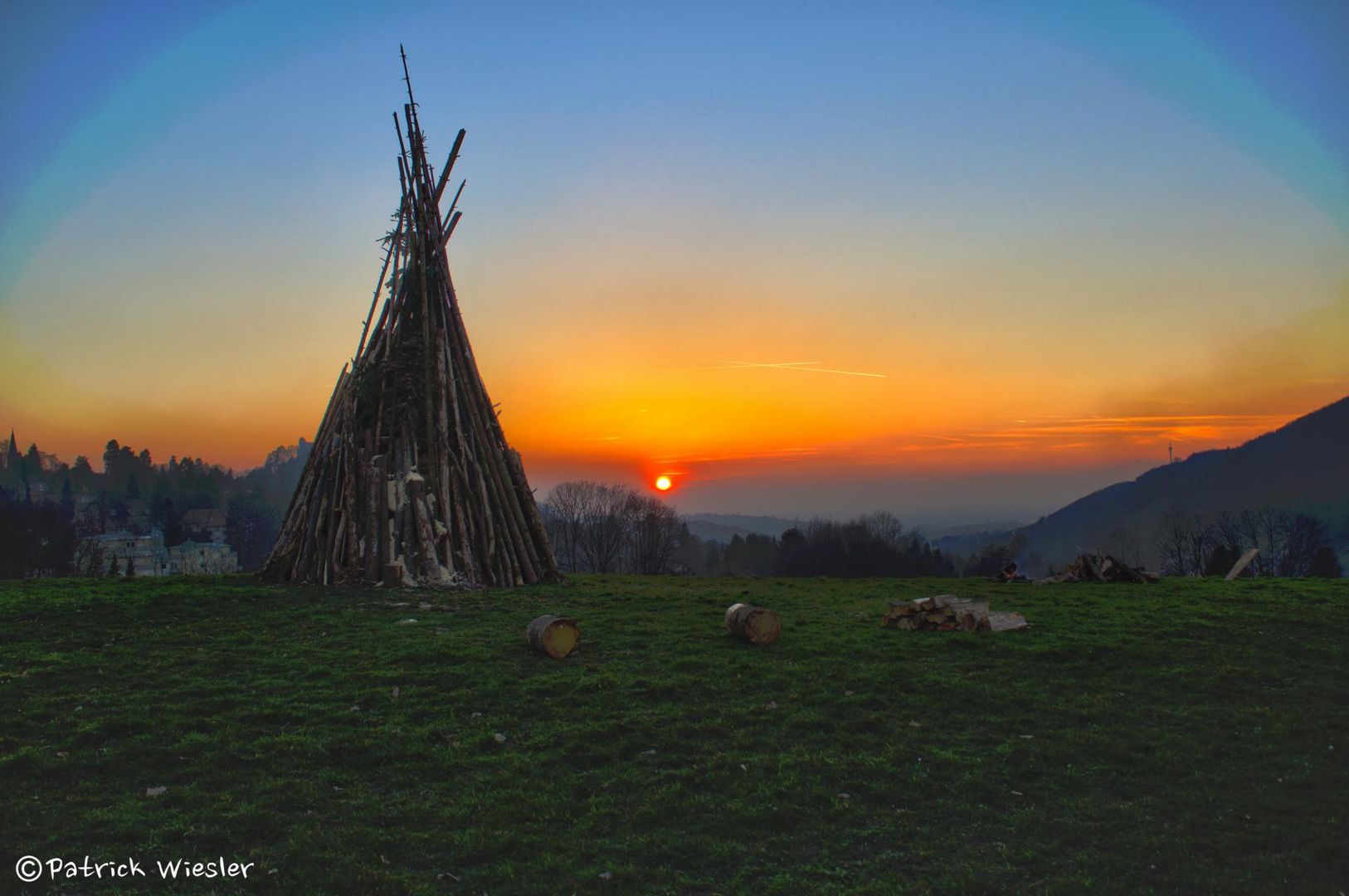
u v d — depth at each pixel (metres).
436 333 31.80
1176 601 25.89
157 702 14.69
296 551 28.86
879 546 102.00
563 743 13.30
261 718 13.99
